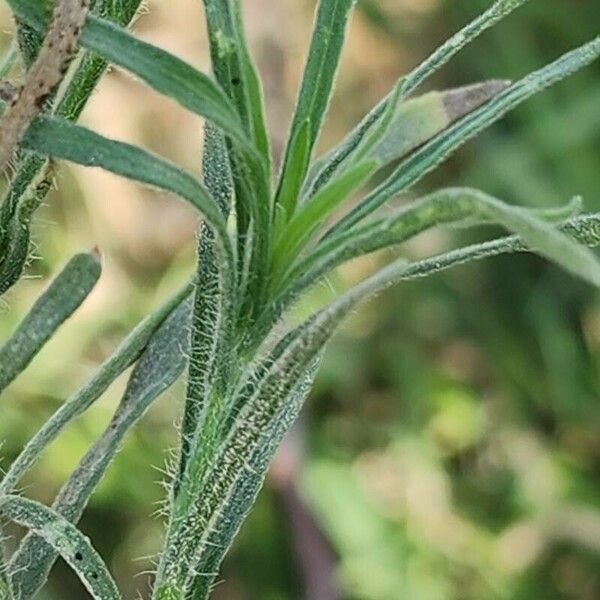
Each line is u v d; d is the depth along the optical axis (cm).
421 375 79
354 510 73
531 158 77
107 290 75
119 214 75
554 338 79
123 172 21
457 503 78
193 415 24
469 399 79
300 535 73
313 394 78
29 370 71
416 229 21
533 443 80
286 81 77
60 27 21
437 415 79
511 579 76
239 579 75
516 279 80
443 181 80
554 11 80
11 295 27
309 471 74
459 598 75
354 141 24
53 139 21
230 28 22
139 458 73
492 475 80
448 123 24
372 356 80
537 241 20
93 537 74
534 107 77
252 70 22
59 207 74
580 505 77
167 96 21
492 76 80
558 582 77
